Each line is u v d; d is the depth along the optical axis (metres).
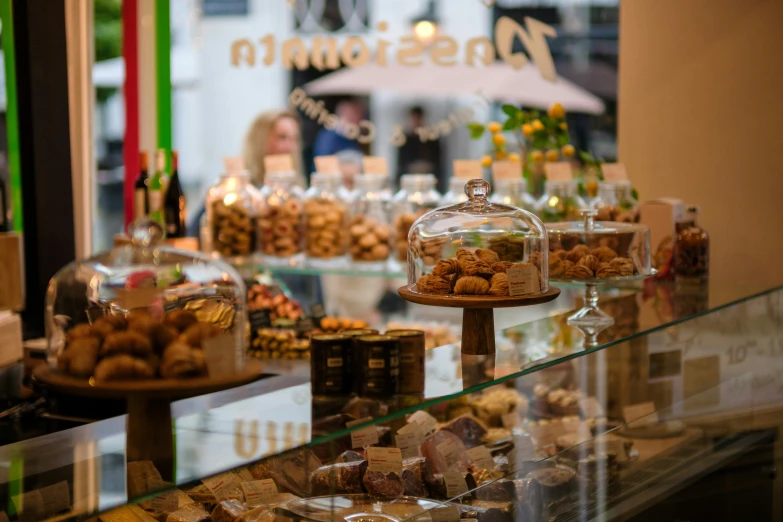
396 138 4.52
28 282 3.77
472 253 1.96
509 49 3.75
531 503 2.18
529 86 6.46
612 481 2.44
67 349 1.58
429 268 2.01
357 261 3.48
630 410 2.80
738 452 2.77
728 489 2.70
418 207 3.45
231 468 1.45
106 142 7.22
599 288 3.04
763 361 2.95
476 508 2.05
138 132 4.29
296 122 5.48
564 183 3.19
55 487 1.42
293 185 3.69
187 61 8.15
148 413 1.58
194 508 1.72
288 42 4.02
